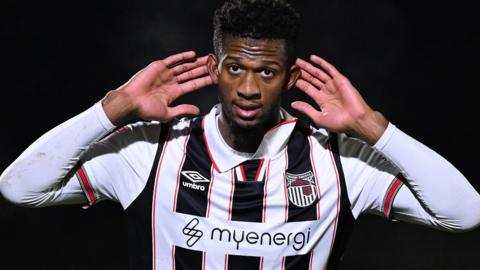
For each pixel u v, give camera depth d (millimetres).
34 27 28031
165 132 8414
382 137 8008
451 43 28641
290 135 8352
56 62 27594
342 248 8406
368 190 8344
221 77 7645
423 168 7973
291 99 25922
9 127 25844
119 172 8273
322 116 8234
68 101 26984
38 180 7980
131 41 28266
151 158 8266
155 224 8180
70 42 28000
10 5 28219
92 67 27688
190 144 8305
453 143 26641
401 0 29141
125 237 20188
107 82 27547
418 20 28953
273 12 7457
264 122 7918
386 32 28766
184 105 8305
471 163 25969
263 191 8117
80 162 8250
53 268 18328
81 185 8250
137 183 8227
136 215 8234
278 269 8102
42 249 19234
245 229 8062
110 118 8008
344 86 8180
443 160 8102
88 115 8008
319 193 8180
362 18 28906
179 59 8344
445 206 8023
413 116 27453
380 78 28188
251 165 8211
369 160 8375
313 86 8398
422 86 27984
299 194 8156
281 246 8086
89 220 20969
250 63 7457
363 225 21156
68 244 19578
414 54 28453
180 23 28562
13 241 19516
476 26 28797
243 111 7594
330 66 8305
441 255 19562
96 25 28281
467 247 19984
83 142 7980
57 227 20438
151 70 8211
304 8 28984
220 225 8070
